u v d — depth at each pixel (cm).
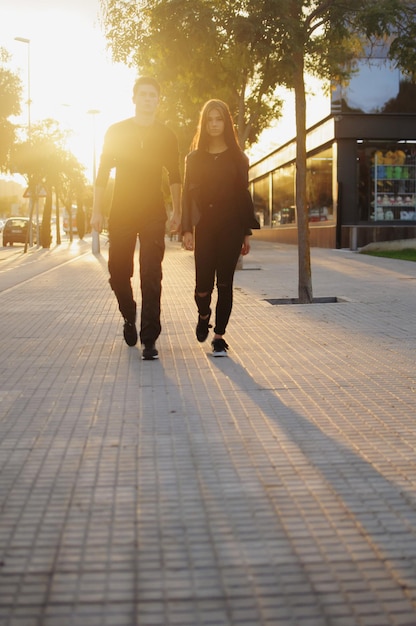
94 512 346
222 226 684
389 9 1152
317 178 3297
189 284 1470
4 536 322
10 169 3234
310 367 655
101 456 423
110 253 710
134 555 303
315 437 457
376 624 254
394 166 2978
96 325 905
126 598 270
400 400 543
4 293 1317
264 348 746
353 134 2920
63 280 1620
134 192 689
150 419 496
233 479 387
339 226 2978
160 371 638
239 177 680
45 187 4019
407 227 2912
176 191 699
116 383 597
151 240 687
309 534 322
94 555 303
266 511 346
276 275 1745
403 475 392
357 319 948
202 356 704
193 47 1247
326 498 361
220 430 471
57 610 262
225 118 674
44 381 605
